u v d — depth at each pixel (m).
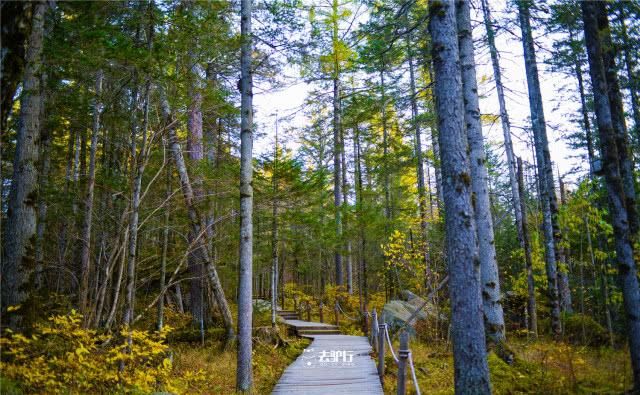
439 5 6.46
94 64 8.09
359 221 17.75
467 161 6.15
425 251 16.88
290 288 29.58
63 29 7.83
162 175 13.11
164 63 8.58
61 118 10.78
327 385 9.00
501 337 9.02
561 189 23.39
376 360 11.45
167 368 7.84
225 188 13.08
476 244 5.99
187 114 10.40
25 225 7.23
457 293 5.89
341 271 24.48
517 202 18.62
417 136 20.81
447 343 12.25
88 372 6.38
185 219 14.38
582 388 7.13
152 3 8.29
